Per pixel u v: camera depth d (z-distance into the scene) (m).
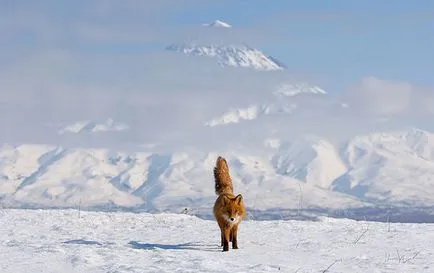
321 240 19.39
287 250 17.31
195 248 17.97
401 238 19.67
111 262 14.76
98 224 24.14
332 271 13.73
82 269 13.98
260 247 18.00
